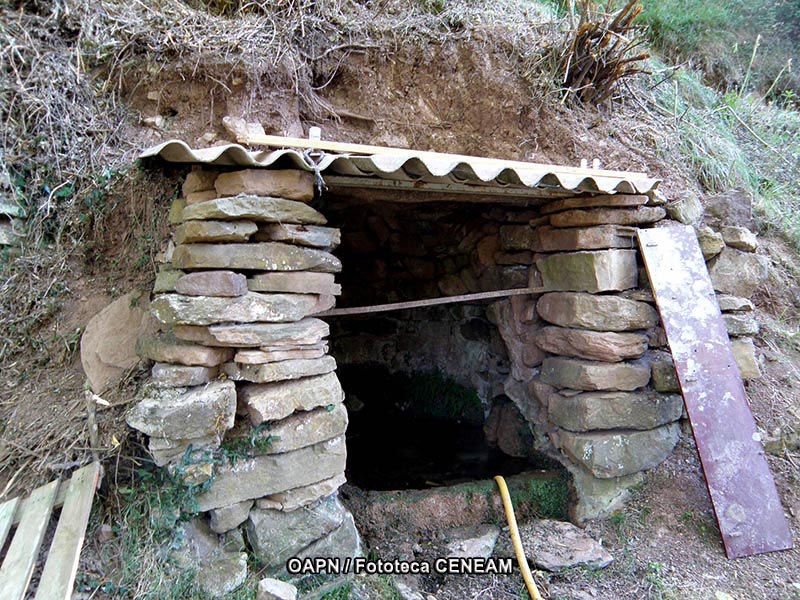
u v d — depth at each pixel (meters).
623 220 2.75
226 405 1.84
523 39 3.28
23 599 1.54
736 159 3.73
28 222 2.25
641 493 2.70
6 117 2.19
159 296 1.90
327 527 2.12
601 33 3.22
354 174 2.21
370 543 2.58
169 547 1.84
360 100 2.95
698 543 2.43
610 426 2.68
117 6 2.45
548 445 3.09
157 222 2.23
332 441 2.12
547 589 2.28
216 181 1.94
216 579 1.85
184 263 1.89
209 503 1.88
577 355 2.81
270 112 2.61
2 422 2.03
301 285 2.02
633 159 3.24
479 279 3.78
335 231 2.14
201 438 1.84
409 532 2.71
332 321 4.55
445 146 3.09
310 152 2.04
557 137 3.17
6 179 2.17
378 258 4.36
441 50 3.06
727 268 2.91
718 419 2.53
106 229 2.30
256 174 1.92
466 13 3.19
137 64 2.42
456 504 2.81
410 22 3.03
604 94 3.43
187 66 2.45
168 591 1.77
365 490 3.03
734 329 2.82
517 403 3.39
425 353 4.43
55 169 2.26
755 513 2.41
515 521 2.65
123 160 2.31
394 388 4.59
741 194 3.07
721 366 2.61
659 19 5.40
